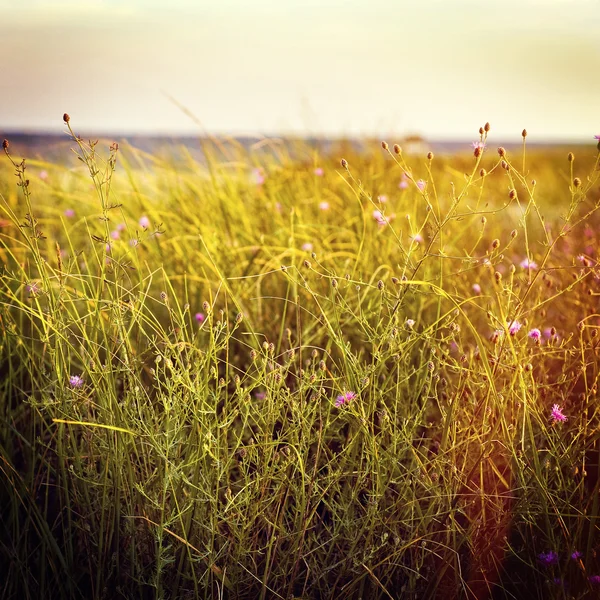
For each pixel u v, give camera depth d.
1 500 1.90
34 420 1.83
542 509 1.71
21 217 3.10
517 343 1.90
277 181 3.75
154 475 1.71
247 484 1.63
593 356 1.95
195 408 1.63
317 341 2.53
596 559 1.74
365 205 3.28
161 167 3.54
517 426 1.82
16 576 1.71
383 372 2.14
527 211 1.78
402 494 1.73
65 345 2.12
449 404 1.70
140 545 1.75
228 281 2.80
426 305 2.75
